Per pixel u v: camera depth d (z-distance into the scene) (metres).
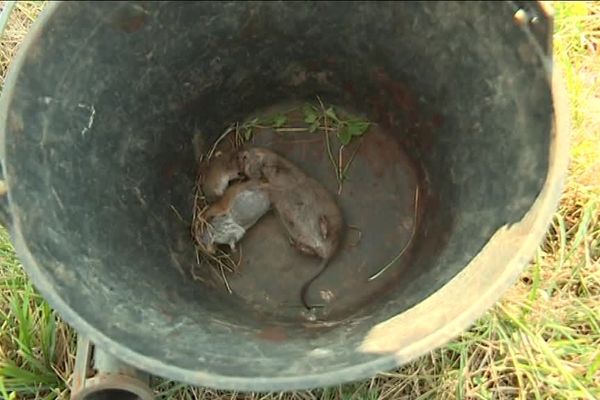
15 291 0.82
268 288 0.83
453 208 0.76
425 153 0.82
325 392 0.79
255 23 0.77
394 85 0.81
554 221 0.85
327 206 0.83
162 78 0.76
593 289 0.84
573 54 0.92
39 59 0.65
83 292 0.65
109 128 0.73
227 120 0.87
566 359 0.81
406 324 0.65
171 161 0.82
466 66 0.71
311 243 0.82
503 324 0.81
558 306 0.82
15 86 0.64
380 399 0.80
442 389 0.79
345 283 0.83
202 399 0.80
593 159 0.86
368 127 0.87
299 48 0.81
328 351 0.64
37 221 0.65
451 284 0.68
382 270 0.83
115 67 0.71
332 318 0.79
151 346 0.63
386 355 0.60
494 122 0.71
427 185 0.83
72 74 0.68
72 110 0.69
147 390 0.69
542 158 0.65
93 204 0.71
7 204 0.63
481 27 0.67
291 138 0.88
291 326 0.76
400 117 0.83
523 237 0.64
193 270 0.81
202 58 0.78
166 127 0.80
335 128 0.87
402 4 0.72
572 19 0.91
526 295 0.82
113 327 0.64
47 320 0.81
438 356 0.80
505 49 0.66
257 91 0.86
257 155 0.83
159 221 0.79
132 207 0.76
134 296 0.69
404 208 0.85
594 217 0.85
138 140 0.77
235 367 0.62
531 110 0.66
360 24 0.76
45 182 0.67
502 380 0.80
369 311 0.76
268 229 0.85
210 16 0.74
